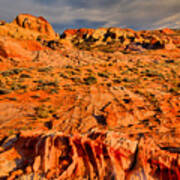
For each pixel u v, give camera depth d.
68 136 7.89
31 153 7.59
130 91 19.41
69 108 14.02
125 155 7.01
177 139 9.04
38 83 20.47
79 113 12.89
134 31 110.38
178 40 80.12
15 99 14.98
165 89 21.12
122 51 66.56
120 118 11.94
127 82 24.20
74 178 6.61
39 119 11.67
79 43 89.00
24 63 29.08
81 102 15.16
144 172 6.50
